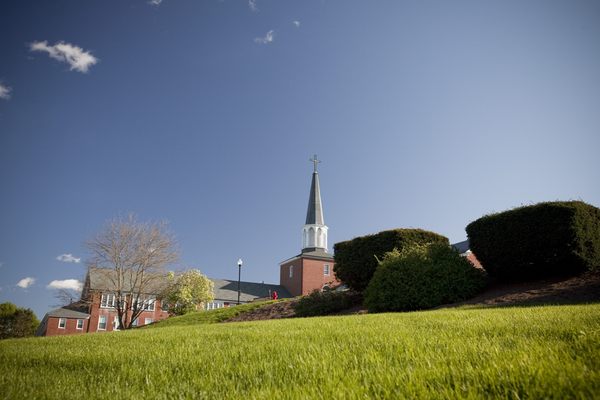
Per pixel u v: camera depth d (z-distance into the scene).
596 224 12.65
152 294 30.69
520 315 5.51
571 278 12.09
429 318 6.27
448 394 2.27
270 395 2.54
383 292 13.57
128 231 29.08
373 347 3.89
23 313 63.31
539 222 12.72
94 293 30.19
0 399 2.76
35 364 4.33
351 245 18.17
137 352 4.72
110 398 2.76
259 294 62.41
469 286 13.05
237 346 4.68
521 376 2.40
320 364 3.25
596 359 2.58
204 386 2.93
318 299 16.88
